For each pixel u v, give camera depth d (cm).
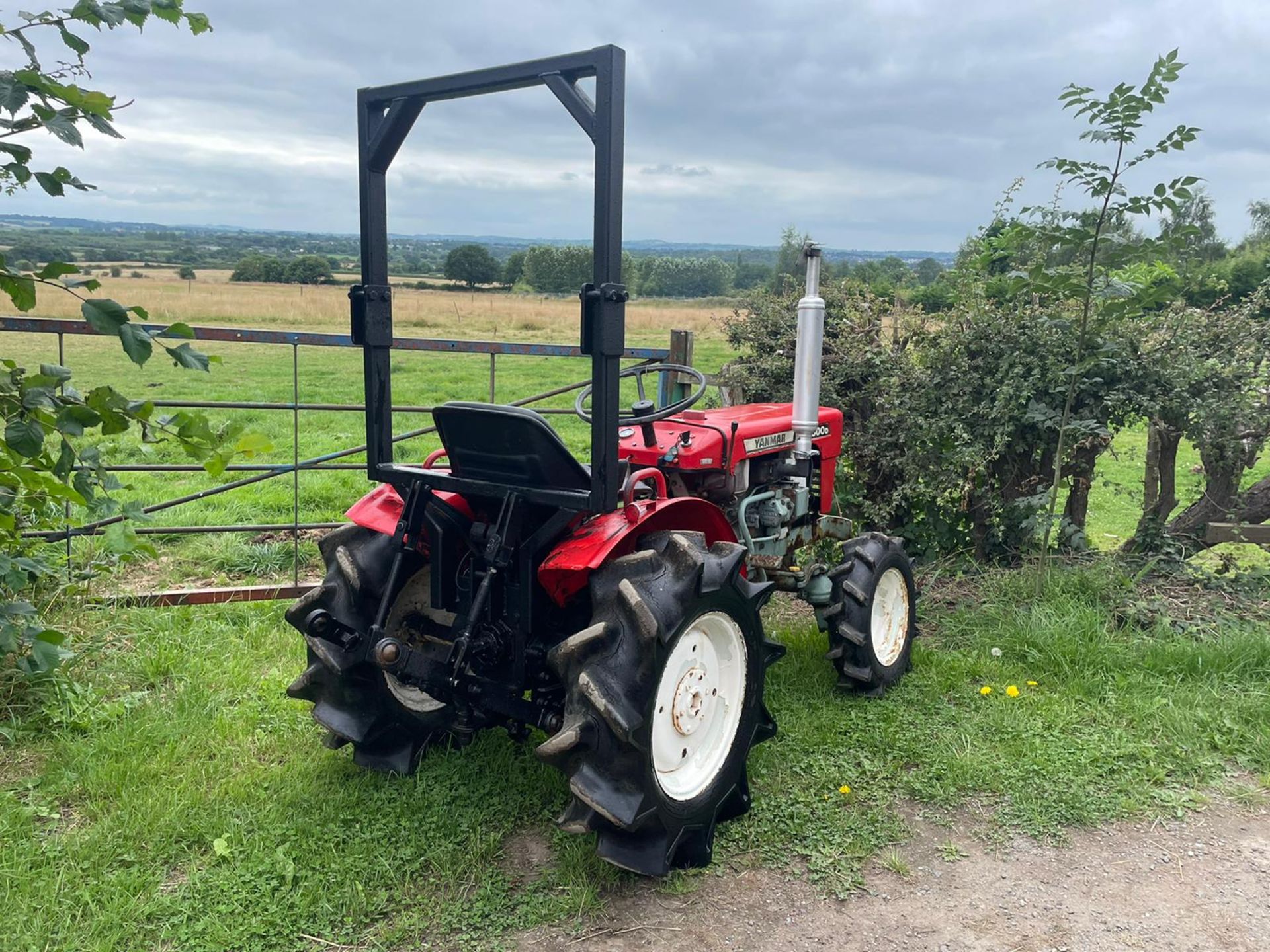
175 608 490
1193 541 573
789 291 720
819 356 404
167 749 351
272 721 378
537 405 1532
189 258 10994
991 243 571
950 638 488
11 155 266
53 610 462
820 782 346
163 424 291
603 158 244
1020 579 521
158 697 394
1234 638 453
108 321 253
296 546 552
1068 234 480
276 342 507
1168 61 433
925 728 388
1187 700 411
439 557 304
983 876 296
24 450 268
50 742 360
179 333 277
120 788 325
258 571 579
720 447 391
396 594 309
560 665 273
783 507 416
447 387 1730
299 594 522
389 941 257
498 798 325
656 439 383
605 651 270
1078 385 537
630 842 276
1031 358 544
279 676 417
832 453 486
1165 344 546
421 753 345
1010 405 542
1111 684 427
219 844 291
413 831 304
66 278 263
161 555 597
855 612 406
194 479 848
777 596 558
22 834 299
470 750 357
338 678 318
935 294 661
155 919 264
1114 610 497
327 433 1177
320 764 344
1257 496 567
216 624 472
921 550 605
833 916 274
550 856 298
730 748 311
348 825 309
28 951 245
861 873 295
